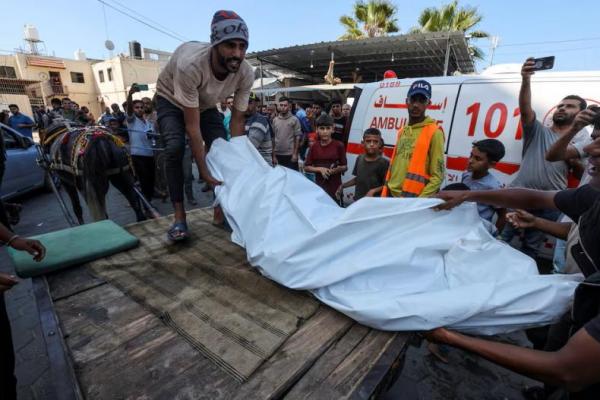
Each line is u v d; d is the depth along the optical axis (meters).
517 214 1.62
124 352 1.17
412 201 1.51
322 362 1.12
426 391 2.00
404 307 1.19
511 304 1.17
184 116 2.09
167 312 1.38
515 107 2.86
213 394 0.99
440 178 2.49
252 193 1.79
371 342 1.20
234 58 1.88
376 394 1.05
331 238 1.44
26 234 4.40
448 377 2.12
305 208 1.63
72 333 1.27
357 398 0.96
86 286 1.60
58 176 3.95
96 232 2.10
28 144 5.99
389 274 1.38
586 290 1.00
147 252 1.96
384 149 3.61
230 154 2.05
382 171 3.19
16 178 5.47
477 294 1.19
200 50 1.94
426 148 2.50
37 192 6.58
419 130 2.62
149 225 2.39
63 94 23.62
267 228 1.58
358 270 1.34
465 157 3.05
